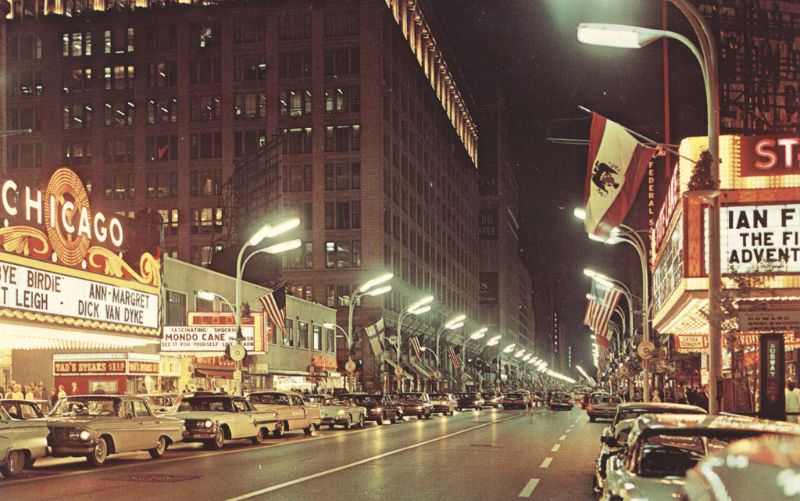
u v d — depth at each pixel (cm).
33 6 11162
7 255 2902
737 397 2705
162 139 10475
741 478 540
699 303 3142
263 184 7675
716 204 1827
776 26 7350
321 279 9994
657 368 4944
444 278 13875
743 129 7225
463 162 16012
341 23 10275
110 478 1897
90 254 3412
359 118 10138
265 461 2322
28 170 10594
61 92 10675
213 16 10488
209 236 10231
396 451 2653
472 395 8238
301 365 7400
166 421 2517
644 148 2994
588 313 5159
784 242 2789
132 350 4509
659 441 960
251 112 10344
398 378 8012
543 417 6000
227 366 5522
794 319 1791
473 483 1792
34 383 4522
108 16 10688
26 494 1605
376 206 10006
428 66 13388
